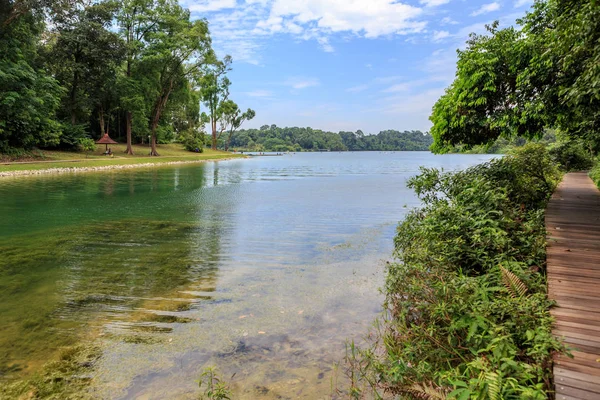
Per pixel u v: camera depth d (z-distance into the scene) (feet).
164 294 15.69
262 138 484.33
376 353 10.75
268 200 46.73
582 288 12.34
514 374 7.84
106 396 9.02
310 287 16.52
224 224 31.48
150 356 10.80
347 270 19.07
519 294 11.24
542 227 18.94
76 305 14.48
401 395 8.80
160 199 46.50
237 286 16.66
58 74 115.55
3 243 24.56
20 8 85.97
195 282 17.20
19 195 47.52
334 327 12.55
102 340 11.73
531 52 22.68
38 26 99.55
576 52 15.16
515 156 35.50
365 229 29.66
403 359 9.86
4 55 85.76
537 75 22.27
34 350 11.12
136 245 24.23
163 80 134.31
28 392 9.14
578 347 8.77
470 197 20.40
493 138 29.86
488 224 16.96
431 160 201.36
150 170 99.66
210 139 262.67
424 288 11.93
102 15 116.37
